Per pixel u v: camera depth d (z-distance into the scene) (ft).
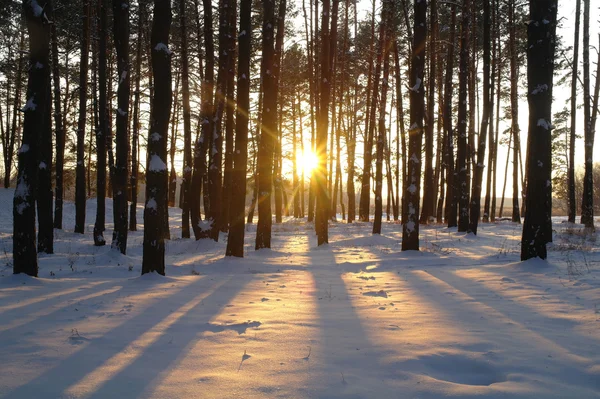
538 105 33.24
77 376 12.71
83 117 68.59
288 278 31.81
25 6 30.12
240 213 42.96
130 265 37.42
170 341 15.93
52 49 64.54
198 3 67.82
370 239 57.36
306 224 92.02
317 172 55.93
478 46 92.63
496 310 20.53
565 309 20.06
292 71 101.35
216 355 14.52
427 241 56.08
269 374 12.87
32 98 30.01
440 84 96.32
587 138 72.59
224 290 26.53
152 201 31.30
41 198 45.11
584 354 14.28
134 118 74.59
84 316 19.61
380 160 65.77
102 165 53.57
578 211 220.02
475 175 63.98
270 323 18.52
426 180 84.17
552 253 37.55
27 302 22.43
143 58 74.74
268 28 46.39
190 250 53.31
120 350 14.99
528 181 33.73
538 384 12.07
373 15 78.54
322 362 13.85
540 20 33.24
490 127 98.02
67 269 35.94
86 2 60.64
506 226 81.87
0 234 66.28
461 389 11.82
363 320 19.03
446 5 81.97
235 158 43.09
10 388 11.84
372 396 11.42
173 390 11.78
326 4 57.31
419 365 13.57
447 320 18.90
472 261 38.37
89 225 89.25
